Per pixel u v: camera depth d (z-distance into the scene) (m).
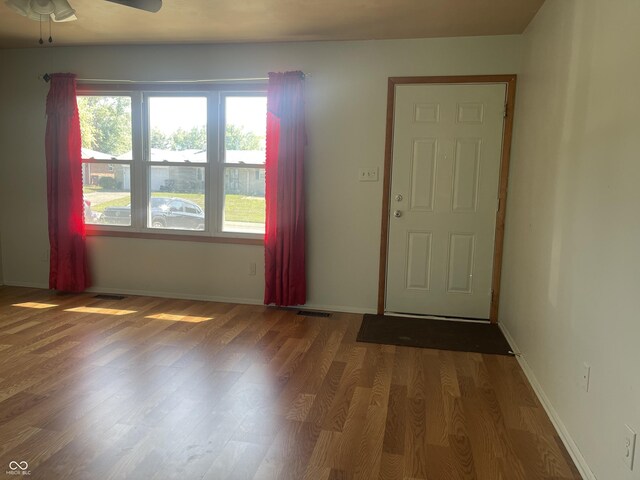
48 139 4.43
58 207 4.48
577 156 2.21
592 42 2.08
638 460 1.49
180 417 2.30
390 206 4.04
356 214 4.11
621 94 1.74
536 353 2.75
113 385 2.63
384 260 4.09
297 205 4.07
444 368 3.01
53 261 4.56
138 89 4.37
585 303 2.00
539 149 2.93
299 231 4.10
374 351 3.27
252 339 3.44
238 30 3.77
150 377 2.75
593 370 1.88
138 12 3.42
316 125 4.09
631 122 1.64
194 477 1.84
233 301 4.43
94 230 4.59
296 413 2.38
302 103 4.02
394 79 3.92
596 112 1.99
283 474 1.88
